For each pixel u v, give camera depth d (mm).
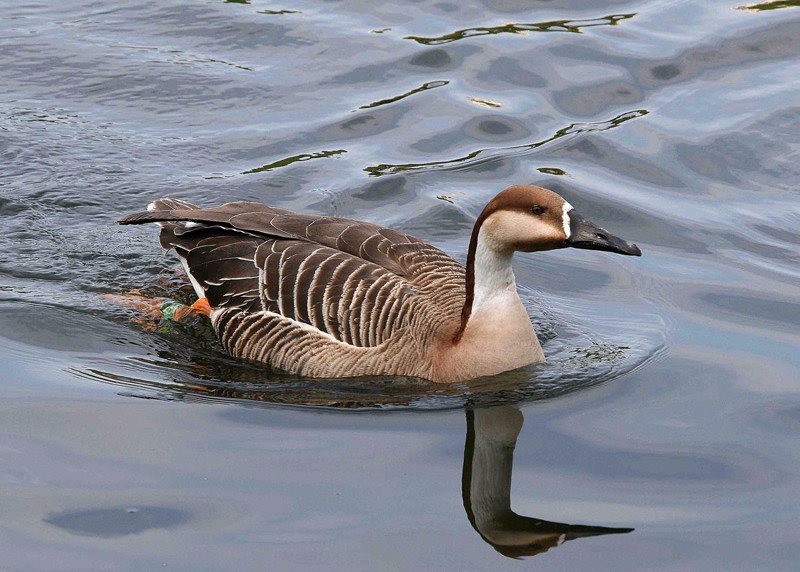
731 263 16641
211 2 23875
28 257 16594
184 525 10969
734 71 21297
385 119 20062
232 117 20125
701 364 14234
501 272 13641
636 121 19984
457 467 12062
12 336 14641
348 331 13914
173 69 21375
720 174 18719
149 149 19172
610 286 16375
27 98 20469
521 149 19281
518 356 13883
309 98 20672
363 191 18172
